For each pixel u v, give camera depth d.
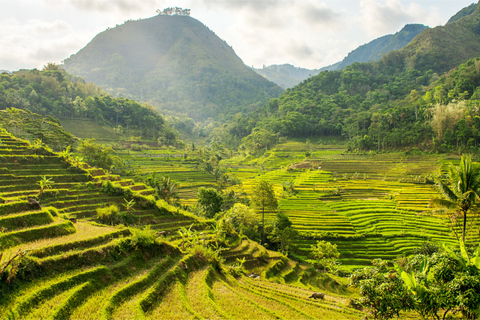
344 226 69.12
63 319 17.45
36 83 165.75
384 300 18.77
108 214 41.25
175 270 28.20
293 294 31.78
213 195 72.75
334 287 44.16
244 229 61.94
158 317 20.39
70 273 21.48
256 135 192.38
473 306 17.08
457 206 30.95
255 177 131.75
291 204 86.94
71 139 107.50
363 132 168.38
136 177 90.12
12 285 18.23
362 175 115.06
